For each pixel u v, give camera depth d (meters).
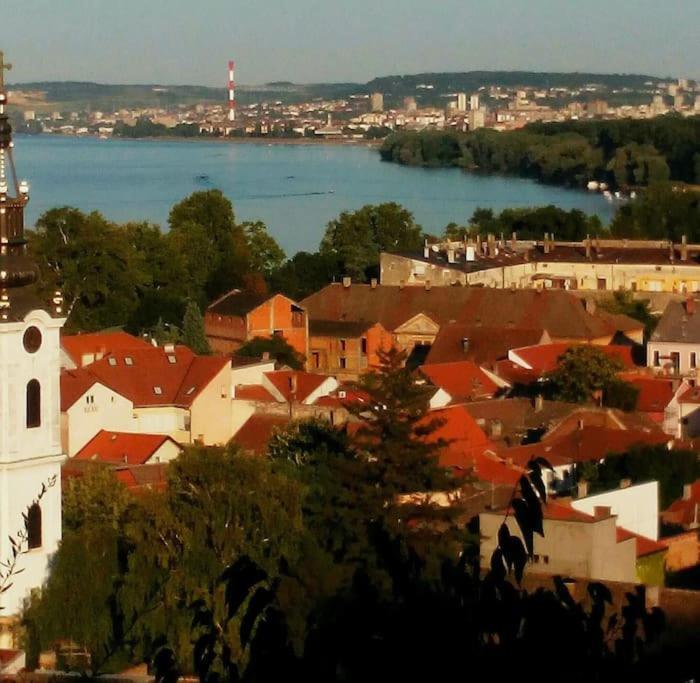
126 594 78.31
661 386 167.50
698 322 198.38
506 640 28.27
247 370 167.38
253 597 28.42
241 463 90.75
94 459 133.75
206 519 86.19
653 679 29.55
